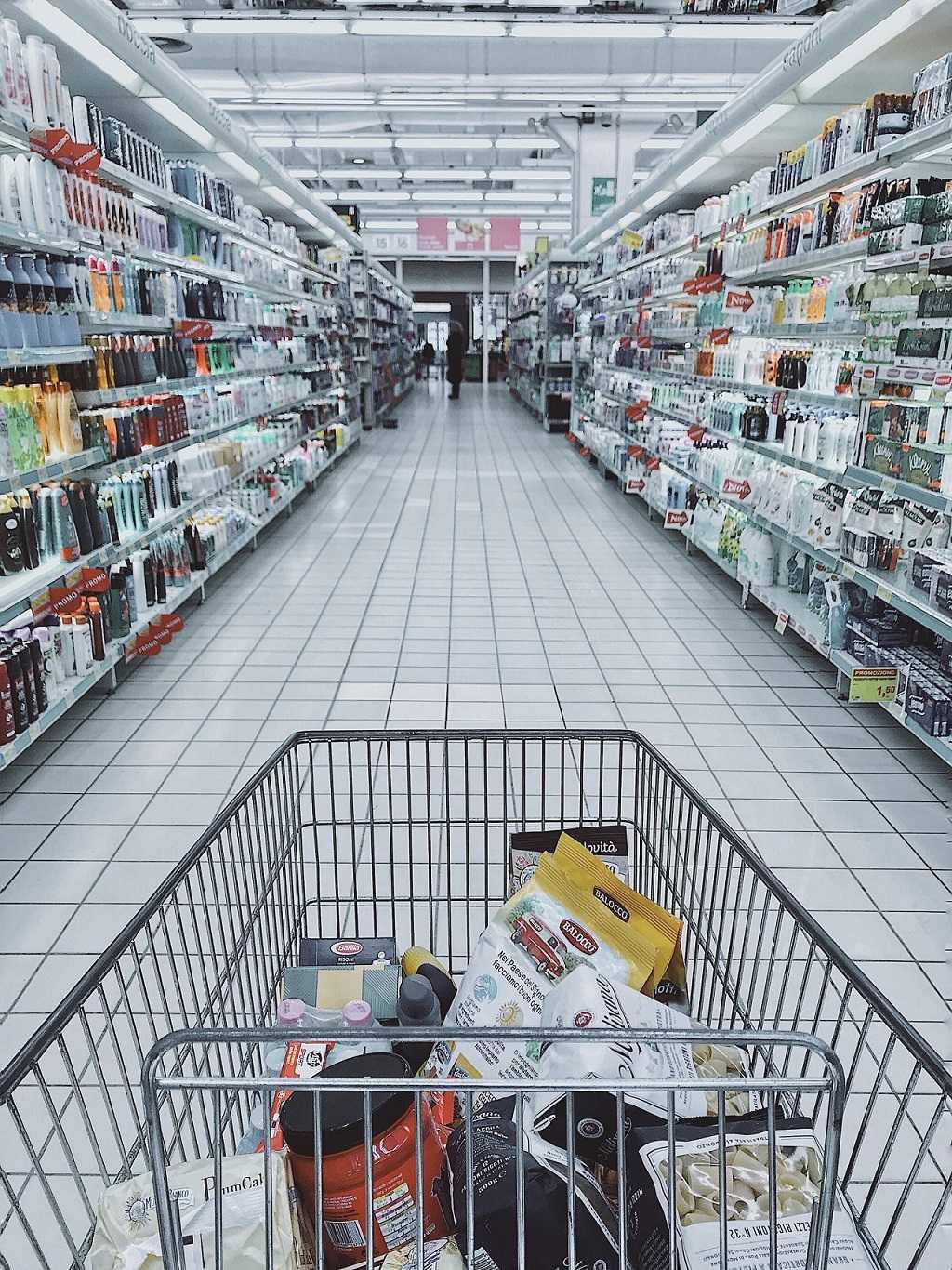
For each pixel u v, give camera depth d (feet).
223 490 23.65
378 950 6.15
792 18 24.99
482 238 79.30
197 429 20.83
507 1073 4.78
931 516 12.98
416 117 49.26
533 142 51.75
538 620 18.75
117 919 9.30
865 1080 7.16
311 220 36.99
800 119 18.15
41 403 13.29
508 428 56.08
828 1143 3.44
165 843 10.71
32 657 11.98
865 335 14.37
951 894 9.82
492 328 117.70
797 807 11.59
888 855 10.54
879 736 13.62
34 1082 7.14
